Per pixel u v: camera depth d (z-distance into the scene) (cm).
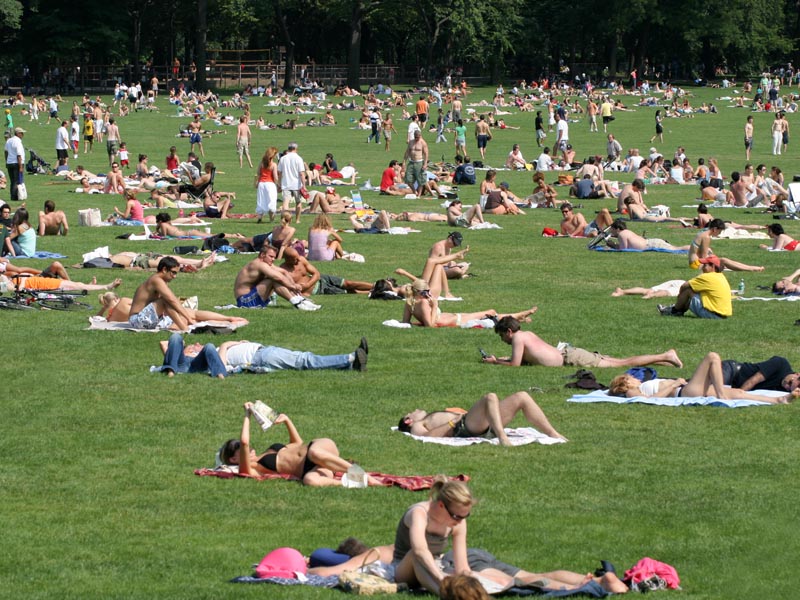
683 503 2422
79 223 7012
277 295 4756
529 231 7156
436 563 1959
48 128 15575
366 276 5378
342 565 2017
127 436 2945
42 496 2491
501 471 2638
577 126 16275
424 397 3297
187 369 3631
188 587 1952
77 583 1975
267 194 7206
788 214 7825
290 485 2552
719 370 3281
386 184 9050
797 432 2973
